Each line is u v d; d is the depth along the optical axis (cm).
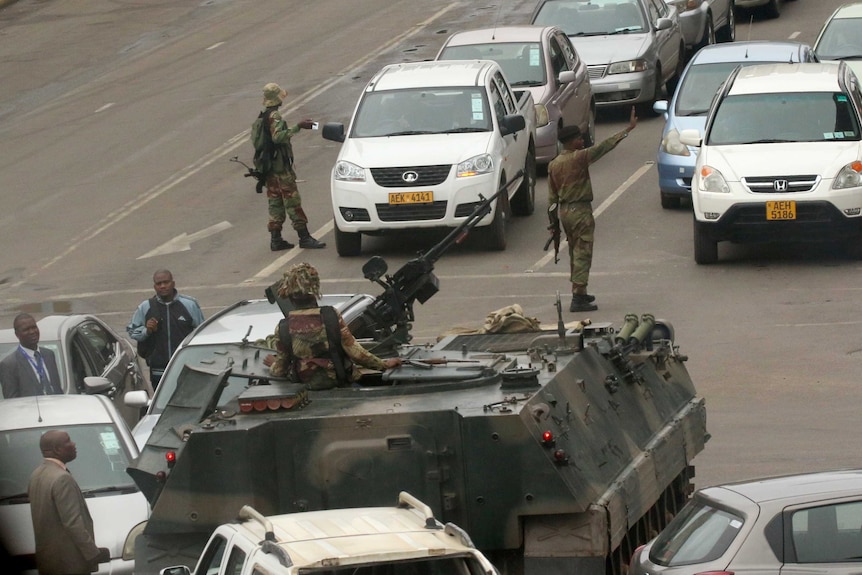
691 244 3878
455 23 7394
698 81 4403
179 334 2736
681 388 2155
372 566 1191
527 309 3338
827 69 3916
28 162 5578
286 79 6494
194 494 1564
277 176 4041
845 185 3519
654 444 1847
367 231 3872
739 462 2331
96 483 2156
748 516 1398
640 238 3972
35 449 2212
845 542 1377
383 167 3825
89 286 3903
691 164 4131
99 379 2517
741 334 3081
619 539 1584
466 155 3819
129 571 1980
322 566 1171
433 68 4147
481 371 1680
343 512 1361
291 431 1560
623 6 5450
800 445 2397
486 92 3997
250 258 4041
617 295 3431
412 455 1548
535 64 4644
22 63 7500
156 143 5647
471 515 1541
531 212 4294
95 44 7806
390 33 7300
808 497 1399
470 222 1933
